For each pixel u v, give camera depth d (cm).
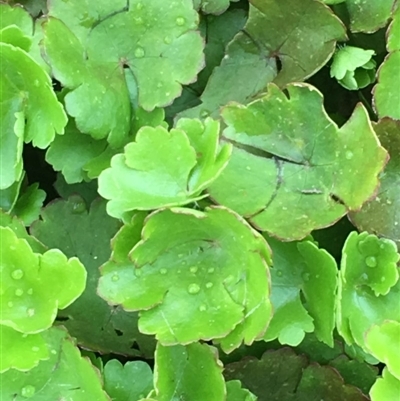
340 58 24
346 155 22
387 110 23
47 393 22
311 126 23
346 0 25
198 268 22
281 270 23
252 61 25
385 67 23
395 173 23
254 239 21
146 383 23
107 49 24
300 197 23
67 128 24
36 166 25
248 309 21
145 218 21
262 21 24
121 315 24
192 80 24
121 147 24
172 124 25
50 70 23
